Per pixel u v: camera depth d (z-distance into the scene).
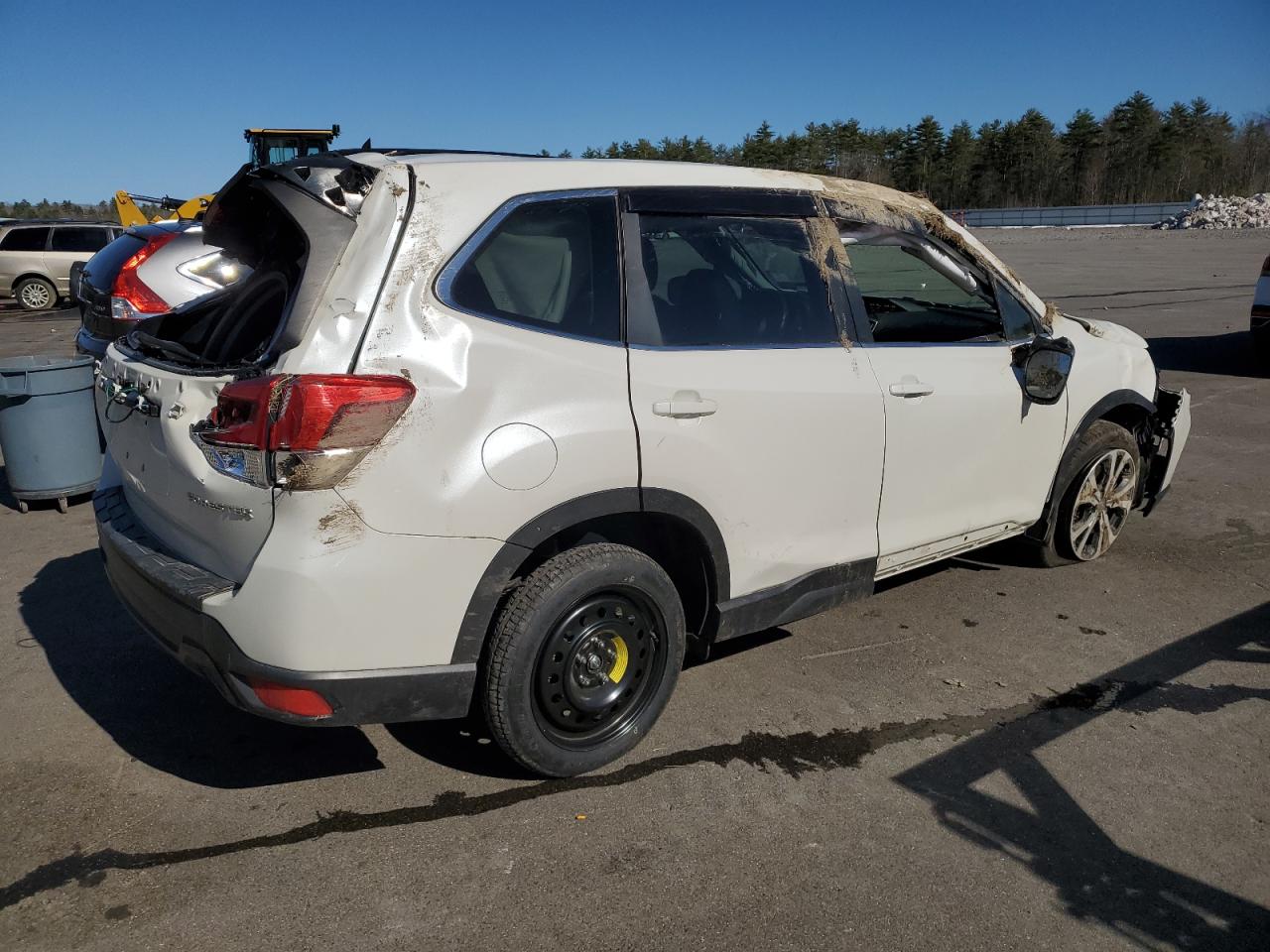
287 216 2.80
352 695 2.68
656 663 3.30
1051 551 4.98
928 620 4.46
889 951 2.47
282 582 2.58
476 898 2.65
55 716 3.61
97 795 3.11
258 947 2.46
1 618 4.48
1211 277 22.58
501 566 2.83
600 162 3.26
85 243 20.34
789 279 3.59
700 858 2.82
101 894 2.65
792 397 3.40
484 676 2.96
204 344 3.61
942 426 3.93
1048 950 2.48
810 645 4.21
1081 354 4.64
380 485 2.62
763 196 3.57
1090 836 2.94
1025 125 96.69
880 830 2.96
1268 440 7.64
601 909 2.61
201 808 3.05
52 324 17.05
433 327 2.74
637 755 3.36
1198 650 4.16
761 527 3.42
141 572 2.95
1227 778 3.23
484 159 3.07
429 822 2.98
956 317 4.46
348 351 2.63
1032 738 3.47
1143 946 2.50
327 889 2.68
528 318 2.94
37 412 5.91
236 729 3.53
